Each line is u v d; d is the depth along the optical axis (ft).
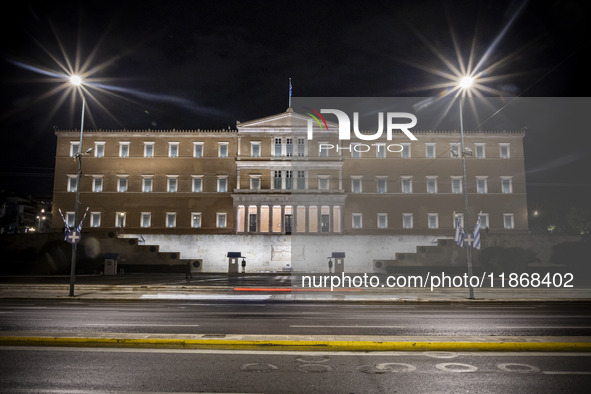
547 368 29.30
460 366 29.76
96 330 42.14
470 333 41.88
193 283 117.91
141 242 192.44
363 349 34.01
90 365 29.32
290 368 29.04
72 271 83.41
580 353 33.35
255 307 65.67
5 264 156.97
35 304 70.18
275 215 217.15
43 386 25.07
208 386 25.23
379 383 26.02
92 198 209.87
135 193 211.20
